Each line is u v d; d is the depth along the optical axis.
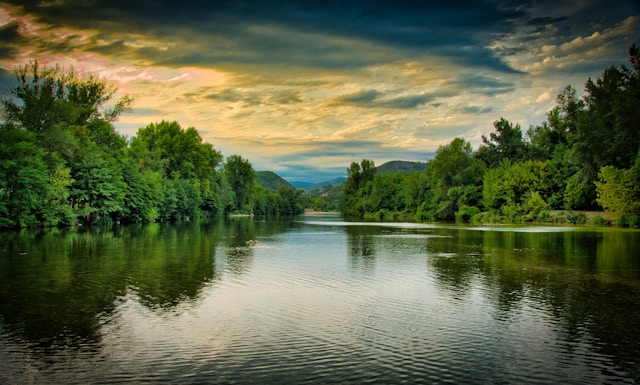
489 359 13.95
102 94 80.25
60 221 66.56
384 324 17.44
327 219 141.62
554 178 92.62
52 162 62.97
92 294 21.97
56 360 13.59
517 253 38.69
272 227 85.25
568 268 30.44
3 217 56.47
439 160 115.50
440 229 75.12
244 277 26.89
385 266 31.45
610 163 76.69
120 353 14.18
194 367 13.13
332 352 14.43
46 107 65.12
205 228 77.88
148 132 116.00
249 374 12.69
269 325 17.23
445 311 19.39
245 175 176.38
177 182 107.94
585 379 12.60
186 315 18.50
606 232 61.62
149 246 43.00
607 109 79.31
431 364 13.53
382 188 153.38
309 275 27.78
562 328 17.05
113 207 73.50
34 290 22.70
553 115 115.19
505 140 116.06
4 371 12.74
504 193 95.00
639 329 16.94
